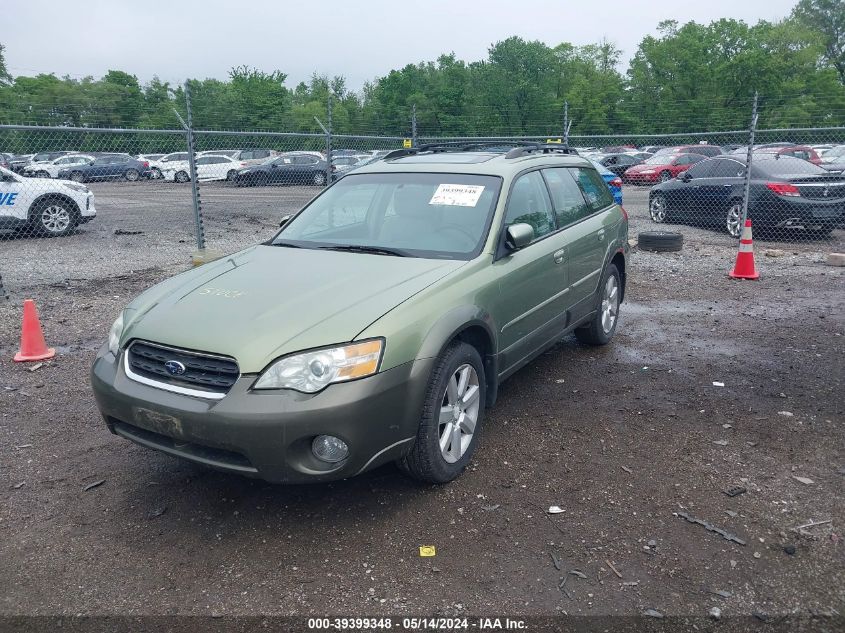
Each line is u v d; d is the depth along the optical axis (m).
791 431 4.55
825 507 3.61
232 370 3.22
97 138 19.89
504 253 4.39
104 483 3.95
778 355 6.18
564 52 81.00
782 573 3.08
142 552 3.29
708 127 44.81
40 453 4.32
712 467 4.06
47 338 6.78
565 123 13.35
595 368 5.87
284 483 3.24
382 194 4.89
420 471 3.69
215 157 32.59
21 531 3.46
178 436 3.28
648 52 74.50
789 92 68.50
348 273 3.94
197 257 10.49
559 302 5.14
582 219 5.72
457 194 4.68
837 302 8.16
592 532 3.40
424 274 3.91
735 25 74.00
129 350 3.57
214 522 3.54
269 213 17.17
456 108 65.81
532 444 4.39
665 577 3.06
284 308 3.51
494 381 4.26
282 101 53.81
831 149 23.86
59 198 13.66
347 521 3.52
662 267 10.44
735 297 8.51
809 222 11.95
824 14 86.44
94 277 9.72
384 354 3.32
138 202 19.78
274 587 3.02
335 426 3.16
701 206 13.65
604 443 4.40
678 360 6.07
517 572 3.10
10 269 10.27
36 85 52.16
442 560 3.20
